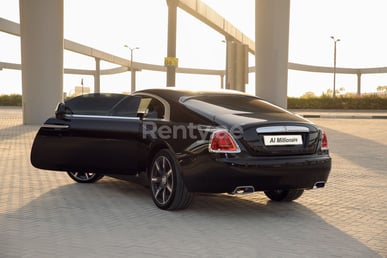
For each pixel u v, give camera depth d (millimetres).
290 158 5445
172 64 25656
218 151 5219
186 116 5688
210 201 6426
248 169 5195
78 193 6852
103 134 6441
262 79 20875
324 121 27250
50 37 20562
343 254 4270
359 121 27203
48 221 5289
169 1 25703
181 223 5273
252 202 6422
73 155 6719
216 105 5855
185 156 5477
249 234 4879
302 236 4828
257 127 5336
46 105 20859
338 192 7145
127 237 4703
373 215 5754
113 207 6004
